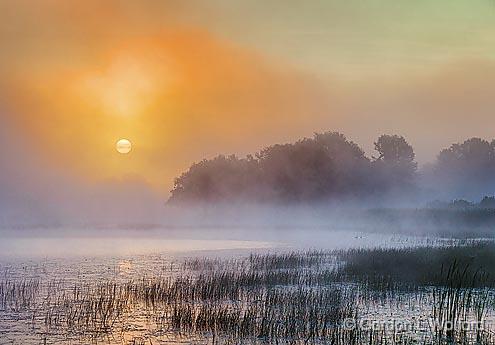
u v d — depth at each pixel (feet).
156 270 142.41
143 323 80.28
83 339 73.05
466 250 145.07
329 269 136.98
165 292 101.30
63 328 77.92
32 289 108.17
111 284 114.62
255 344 69.87
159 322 80.79
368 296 98.99
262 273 127.85
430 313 85.56
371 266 131.03
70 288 110.11
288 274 123.24
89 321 81.66
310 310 84.58
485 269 118.93
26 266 149.69
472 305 89.51
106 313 85.81
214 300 96.48
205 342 71.00
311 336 72.54
